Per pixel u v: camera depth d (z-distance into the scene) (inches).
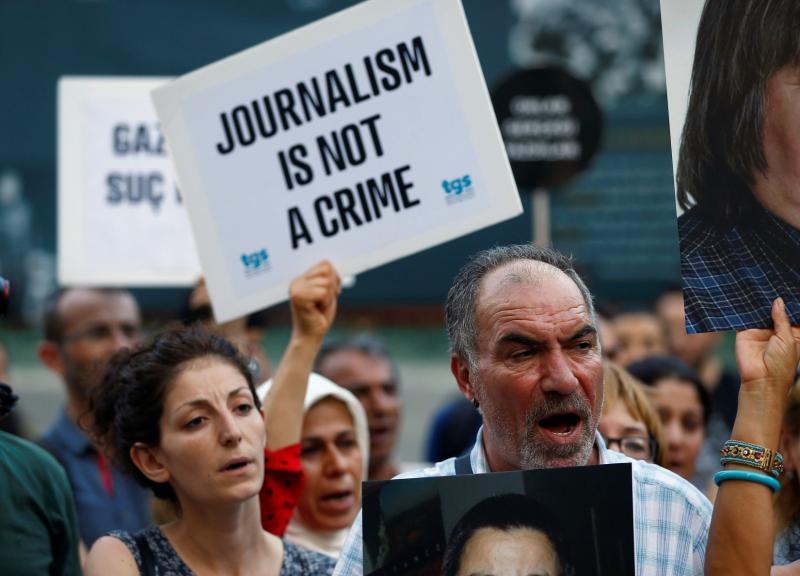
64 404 217.5
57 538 144.2
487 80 294.0
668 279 287.1
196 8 286.8
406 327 382.6
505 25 294.4
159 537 141.7
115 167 224.4
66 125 224.5
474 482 114.0
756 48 123.7
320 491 182.4
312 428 183.2
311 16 286.4
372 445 227.5
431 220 157.6
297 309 160.7
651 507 123.7
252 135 165.3
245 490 138.9
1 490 138.1
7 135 290.2
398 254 158.9
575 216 289.1
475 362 125.3
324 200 162.1
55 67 287.3
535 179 268.2
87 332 217.8
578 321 121.8
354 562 125.6
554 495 112.9
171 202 223.6
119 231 223.3
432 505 114.2
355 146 160.7
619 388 171.2
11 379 373.7
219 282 166.1
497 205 155.3
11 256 294.7
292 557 145.6
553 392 120.5
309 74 162.6
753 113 123.5
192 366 142.3
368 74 160.2
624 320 255.3
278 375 159.9
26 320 305.1
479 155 156.0
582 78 291.9
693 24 125.3
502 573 112.5
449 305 132.1
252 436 140.6
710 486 201.5
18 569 137.6
